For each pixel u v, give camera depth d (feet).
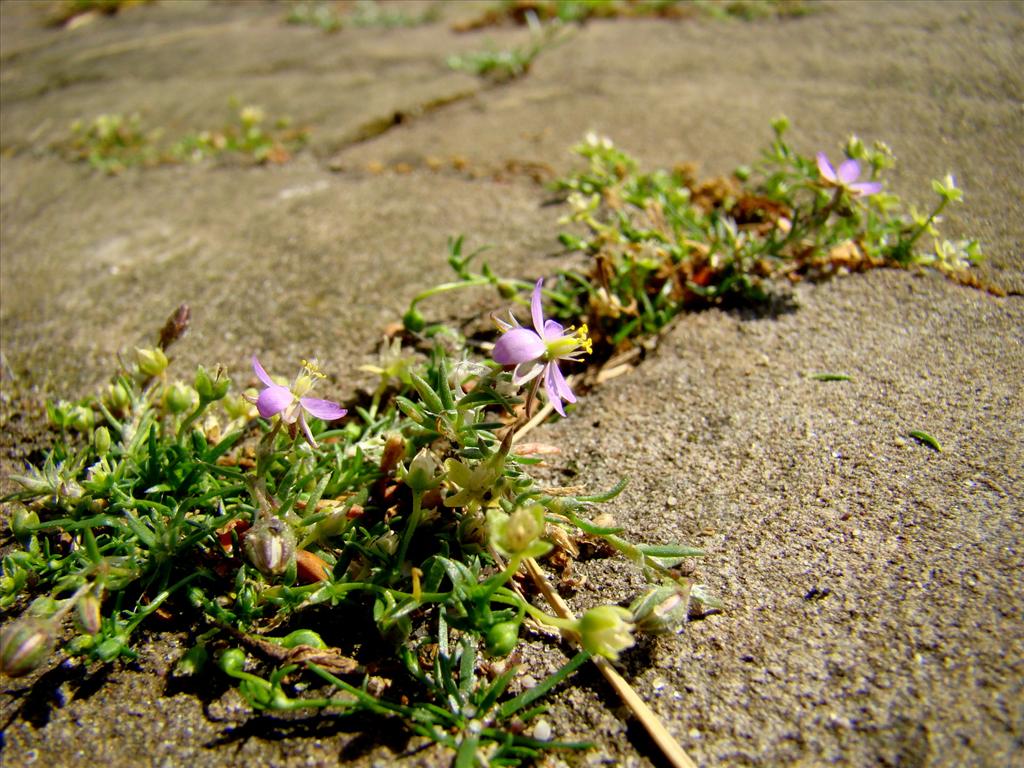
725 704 0.18
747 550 0.21
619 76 0.56
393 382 0.29
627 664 0.19
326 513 0.22
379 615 0.20
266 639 0.20
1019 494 0.21
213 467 0.23
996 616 0.18
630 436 0.26
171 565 0.21
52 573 0.22
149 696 0.20
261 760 0.18
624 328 0.30
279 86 0.62
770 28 0.62
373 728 0.19
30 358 0.33
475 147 0.48
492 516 0.19
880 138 0.42
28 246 0.42
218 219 0.43
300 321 0.34
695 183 0.40
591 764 0.18
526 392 0.26
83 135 0.56
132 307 0.36
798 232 0.32
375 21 0.78
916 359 0.27
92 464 0.27
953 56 0.51
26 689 0.20
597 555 0.23
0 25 0.93
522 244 0.37
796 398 0.26
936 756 0.16
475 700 0.19
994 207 0.35
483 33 0.71
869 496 0.22
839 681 0.18
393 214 0.41
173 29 0.83
